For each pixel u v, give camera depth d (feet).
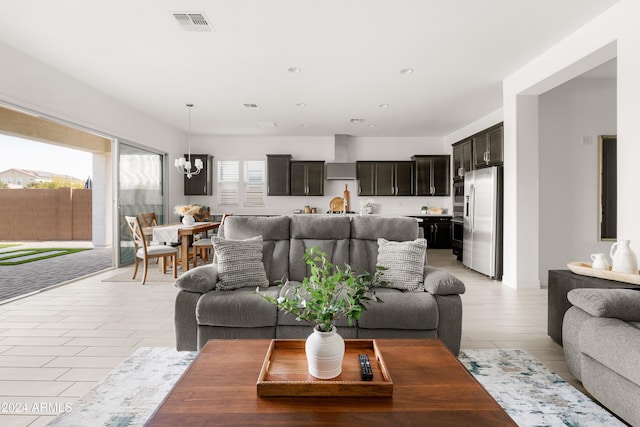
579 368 6.41
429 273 8.22
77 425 5.12
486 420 3.45
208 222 20.03
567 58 10.68
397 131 24.38
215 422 3.40
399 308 7.12
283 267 9.29
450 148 25.23
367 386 3.90
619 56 8.82
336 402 3.78
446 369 4.52
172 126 22.93
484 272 15.98
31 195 29.35
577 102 14.28
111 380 6.47
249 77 14.02
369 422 3.42
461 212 19.71
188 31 10.30
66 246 26.30
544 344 8.36
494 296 12.50
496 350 7.95
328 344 4.28
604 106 14.29
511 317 10.28
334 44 11.15
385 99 16.96
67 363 7.25
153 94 16.12
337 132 24.73
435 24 9.91
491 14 9.38
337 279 4.66
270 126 22.81
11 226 29.37
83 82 14.47
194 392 3.95
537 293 12.91
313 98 16.83
